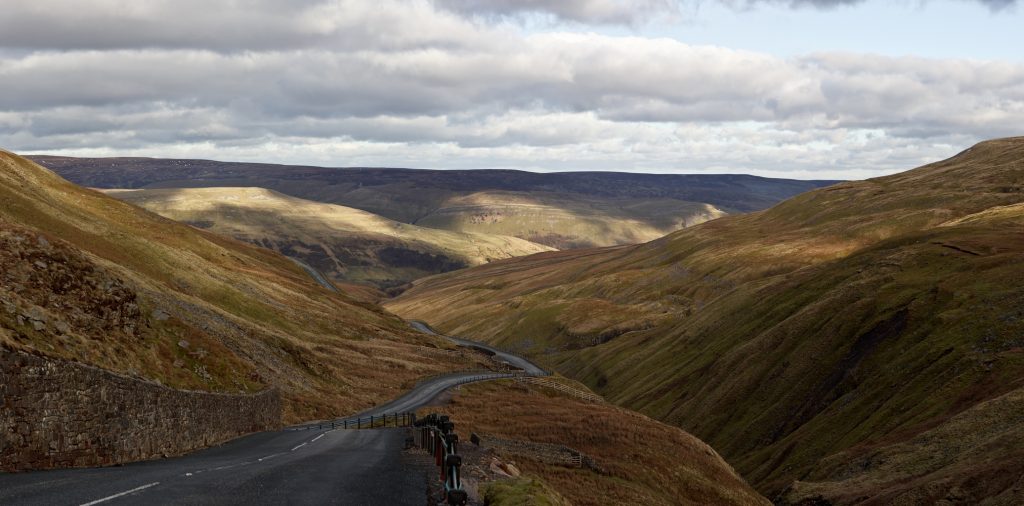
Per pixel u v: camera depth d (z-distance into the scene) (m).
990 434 66.50
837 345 122.06
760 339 139.25
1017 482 50.88
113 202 143.12
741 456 113.81
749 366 134.25
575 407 86.06
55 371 22.05
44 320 25.56
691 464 66.00
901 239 159.88
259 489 18.23
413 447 35.81
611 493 47.88
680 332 182.25
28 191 109.31
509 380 117.44
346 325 143.88
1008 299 103.19
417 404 84.56
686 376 151.25
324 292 175.38
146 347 34.88
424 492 19.95
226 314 95.38
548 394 114.88
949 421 74.25
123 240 111.88
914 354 102.31
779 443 106.88
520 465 45.84
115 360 28.95
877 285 133.62
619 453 61.91
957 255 134.00
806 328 132.62
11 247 28.98
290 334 117.56
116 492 16.27
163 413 29.83
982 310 103.56
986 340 94.56
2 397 19.84
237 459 27.41
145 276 94.44
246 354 80.50
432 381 111.50
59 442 22.12
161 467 23.02
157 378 32.00
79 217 113.31
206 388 38.06
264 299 130.75
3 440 19.83
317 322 136.00
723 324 167.75
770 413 118.19
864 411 98.31
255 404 46.12
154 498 15.77
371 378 108.06
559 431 64.94
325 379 94.38
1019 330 93.19
